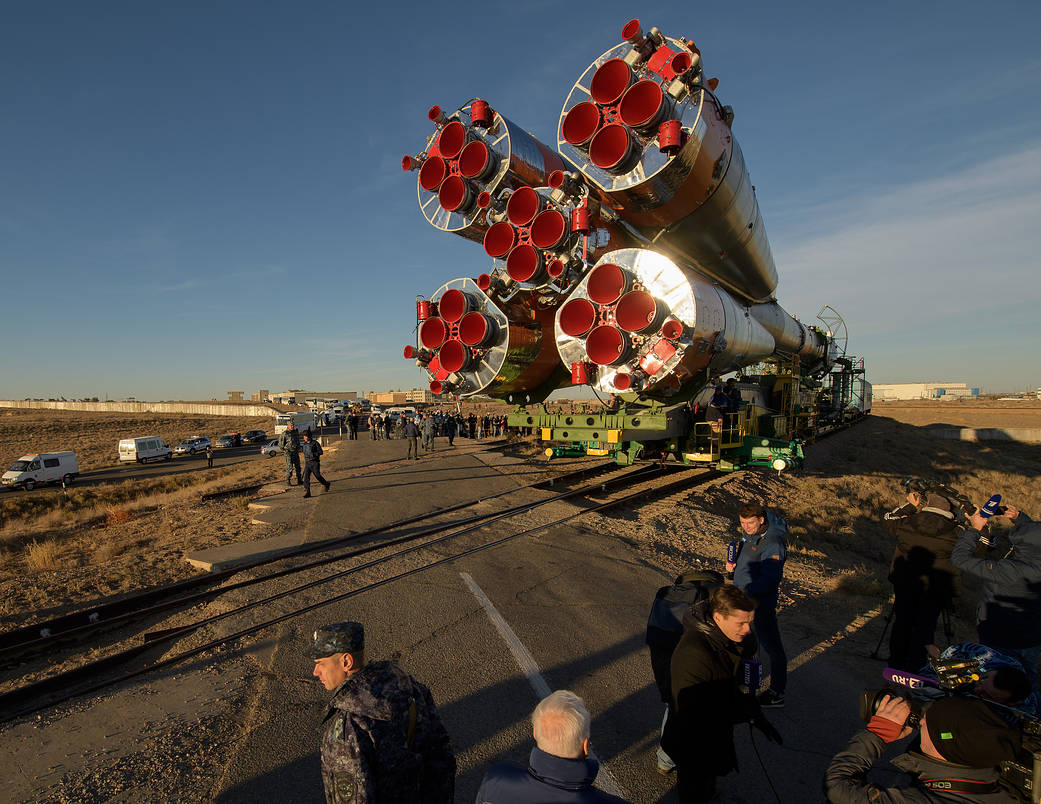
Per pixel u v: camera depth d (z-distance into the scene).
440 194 8.69
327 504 11.35
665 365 7.81
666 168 7.31
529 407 11.13
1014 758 1.71
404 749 1.90
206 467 33.62
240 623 5.34
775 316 14.95
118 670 4.80
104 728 3.70
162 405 99.31
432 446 21.77
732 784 3.06
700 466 10.82
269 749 3.31
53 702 4.06
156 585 7.14
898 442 27.89
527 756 3.22
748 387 14.00
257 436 50.88
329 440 36.56
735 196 8.91
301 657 4.57
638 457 10.24
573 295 8.50
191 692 4.15
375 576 6.54
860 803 1.82
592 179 7.91
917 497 4.53
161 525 11.24
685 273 7.82
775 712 3.82
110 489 23.98
